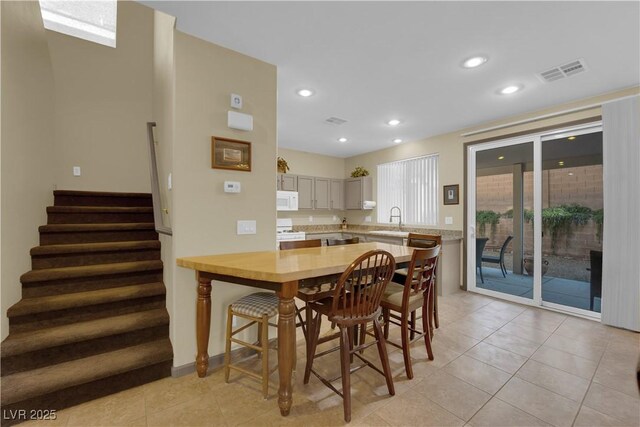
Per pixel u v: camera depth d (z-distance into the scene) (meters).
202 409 1.72
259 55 2.35
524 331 2.83
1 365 1.73
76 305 2.08
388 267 1.79
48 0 3.85
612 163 2.87
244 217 2.35
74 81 3.95
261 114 2.43
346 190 6.20
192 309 2.12
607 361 2.25
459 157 4.35
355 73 2.63
